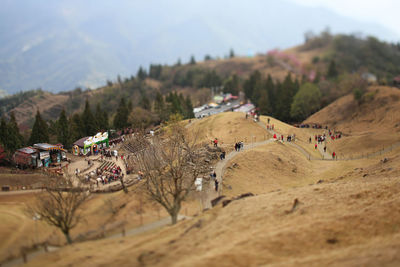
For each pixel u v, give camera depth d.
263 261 28.69
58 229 44.81
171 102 140.38
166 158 62.81
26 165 74.88
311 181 66.81
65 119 103.12
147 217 47.16
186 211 49.53
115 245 35.84
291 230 33.31
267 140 91.62
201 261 28.73
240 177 63.00
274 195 47.31
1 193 57.41
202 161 68.81
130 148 93.06
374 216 34.72
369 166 70.56
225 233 35.16
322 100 156.25
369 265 26.05
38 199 50.84
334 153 88.00
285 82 155.88
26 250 37.56
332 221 34.53
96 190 59.97
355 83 148.75
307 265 27.30
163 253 31.83
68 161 81.94
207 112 154.62
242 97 194.50
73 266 30.59
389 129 103.88
